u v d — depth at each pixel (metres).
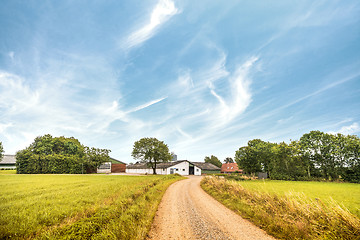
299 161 44.62
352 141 39.81
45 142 61.22
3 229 6.27
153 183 21.75
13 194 13.94
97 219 6.52
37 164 51.09
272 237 6.12
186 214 9.07
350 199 14.43
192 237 6.11
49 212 8.27
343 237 5.64
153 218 8.32
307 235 5.93
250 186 24.38
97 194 13.87
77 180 27.78
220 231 6.67
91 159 67.81
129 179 30.19
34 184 21.39
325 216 6.68
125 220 6.80
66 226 6.01
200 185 24.59
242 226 7.23
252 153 50.59
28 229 6.39
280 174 42.22
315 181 38.22
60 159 54.50
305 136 45.62
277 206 8.62
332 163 41.28
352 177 36.47
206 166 81.12
